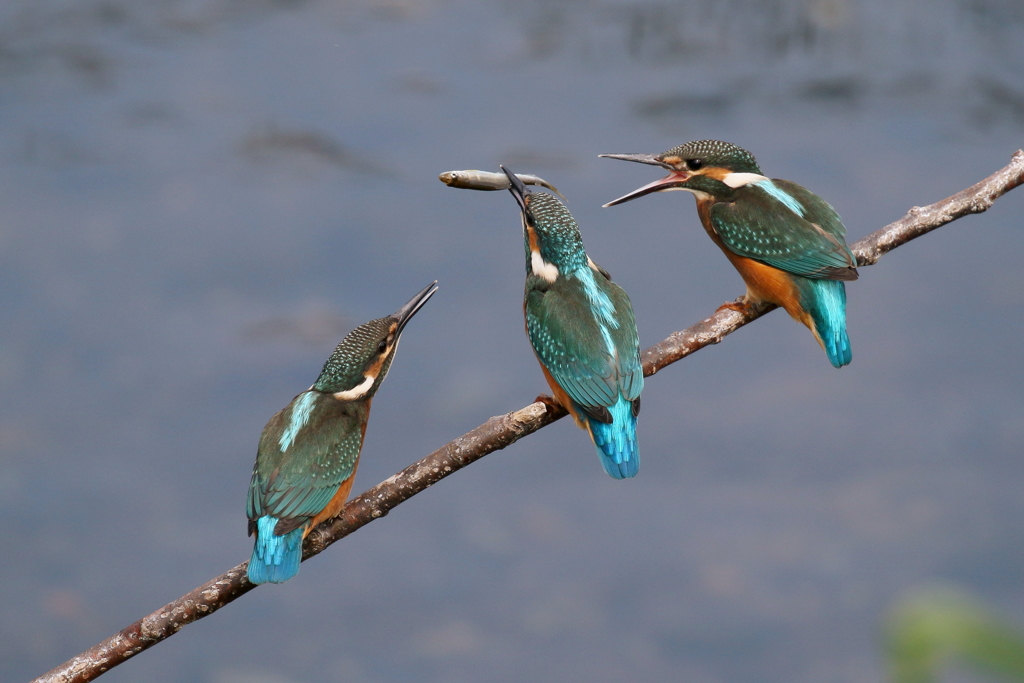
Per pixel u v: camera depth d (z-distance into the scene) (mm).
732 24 22750
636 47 21812
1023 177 7594
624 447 6648
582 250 7402
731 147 9039
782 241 8328
